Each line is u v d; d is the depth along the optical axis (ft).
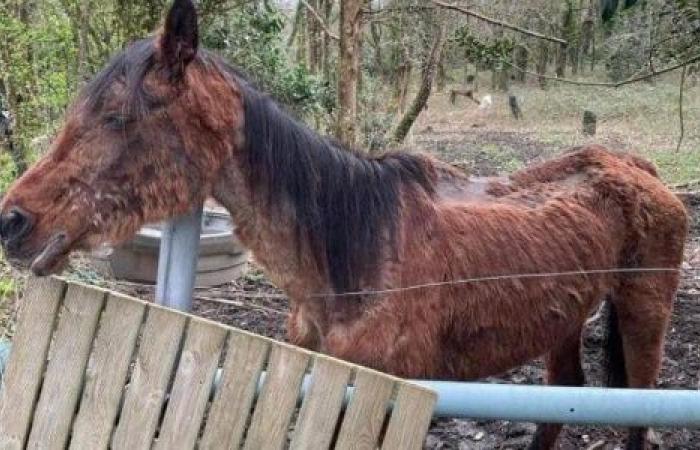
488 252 9.18
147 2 21.21
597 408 6.06
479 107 62.80
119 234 7.45
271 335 15.81
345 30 19.42
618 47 20.13
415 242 8.68
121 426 6.61
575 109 60.70
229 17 25.27
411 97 47.70
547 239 9.72
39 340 6.92
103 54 23.02
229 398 6.32
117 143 7.29
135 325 6.59
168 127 7.39
